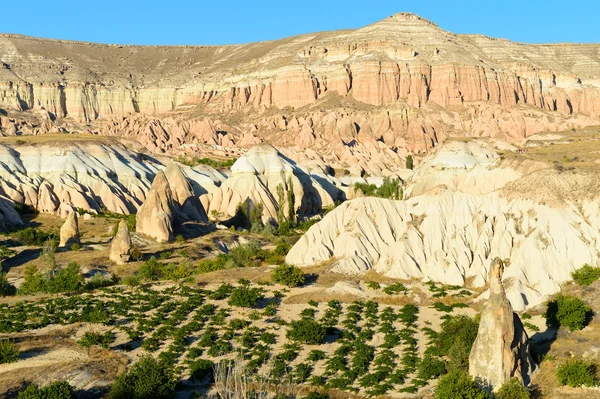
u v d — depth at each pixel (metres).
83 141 169.62
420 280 86.75
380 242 95.38
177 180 146.38
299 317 74.12
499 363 55.50
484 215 93.69
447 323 68.81
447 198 96.75
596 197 89.56
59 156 159.50
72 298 82.44
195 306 77.88
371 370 60.97
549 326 68.06
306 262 94.62
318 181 182.50
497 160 118.06
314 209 169.12
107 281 90.81
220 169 189.62
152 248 113.94
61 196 148.12
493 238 90.81
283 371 59.44
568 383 55.50
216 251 116.75
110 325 72.44
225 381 54.91
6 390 56.44
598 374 56.53
